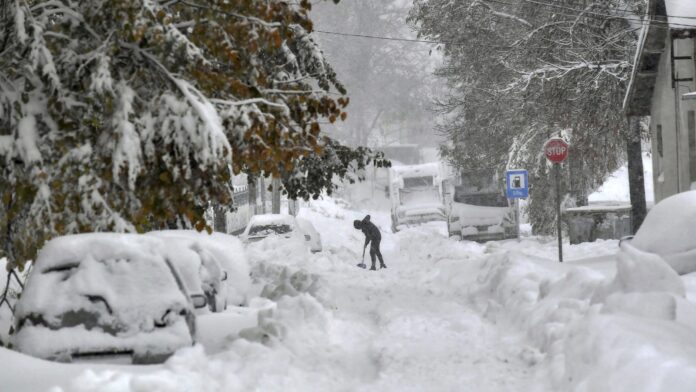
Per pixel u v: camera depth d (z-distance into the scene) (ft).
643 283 96.07
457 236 370.53
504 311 132.67
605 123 302.04
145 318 90.84
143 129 117.50
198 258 124.57
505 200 374.22
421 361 100.89
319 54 151.84
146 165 119.65
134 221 120.47
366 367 102.58
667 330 81.20
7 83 119.55
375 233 265.13
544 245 297.53
